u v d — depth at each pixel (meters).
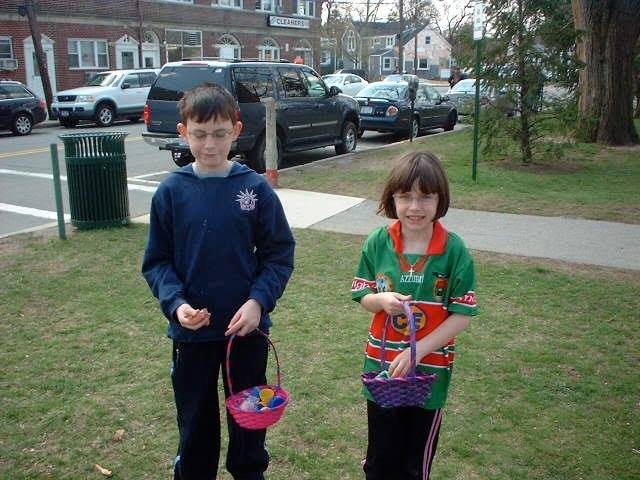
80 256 6.55
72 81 29.28
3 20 26.39
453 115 19.09
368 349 2.52
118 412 3.58
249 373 2.61
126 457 3.17
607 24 14.45
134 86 22.67
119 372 4.05
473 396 3.73
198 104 2.39
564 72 11.12
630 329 4.70
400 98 16.56
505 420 3.49
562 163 12.21
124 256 6.55
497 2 11.02
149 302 5.29
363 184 10.33
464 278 2.35
